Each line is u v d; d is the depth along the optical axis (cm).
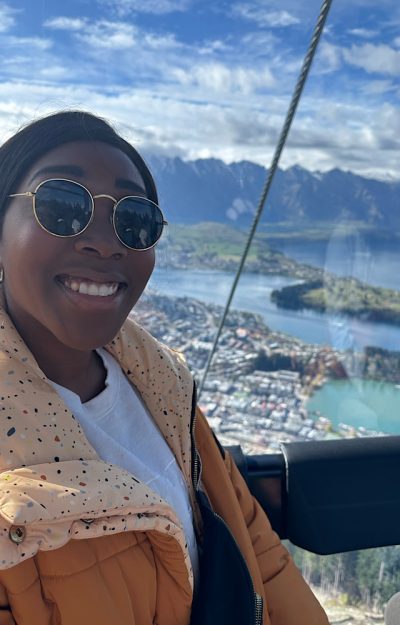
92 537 87
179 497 117
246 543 128
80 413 107
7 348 98
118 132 109
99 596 89
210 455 135
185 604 101
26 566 85
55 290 96
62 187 94
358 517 159
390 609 148
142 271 104
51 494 83
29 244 94
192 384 134
